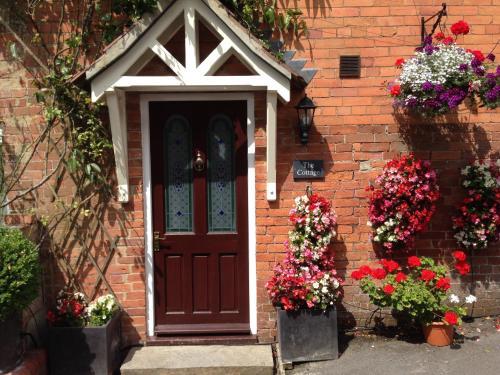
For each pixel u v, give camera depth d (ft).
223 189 15.96
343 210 15.74
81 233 15.56
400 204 15.08
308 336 14.44
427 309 14.38
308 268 14.67
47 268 15.56
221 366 14.30
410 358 14.26
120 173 15.06
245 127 15.66
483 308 16.30
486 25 15.46
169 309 16.15
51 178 15.42
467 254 16.10
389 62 15.40
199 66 13.60
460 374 13.41
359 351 14.83
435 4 15.30
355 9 15.28
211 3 13.16
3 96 15.23
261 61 13.52
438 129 15.66
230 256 16.08
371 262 15.94
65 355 14.02
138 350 15.38
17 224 15.37
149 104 15.52
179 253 16.02
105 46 14.84
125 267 15.67
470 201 15.35
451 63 13.25
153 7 13.20
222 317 16.17
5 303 11.98
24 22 15.02
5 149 15.31
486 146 15.75
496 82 13.07
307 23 15.29
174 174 15.89
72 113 14.94
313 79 15.42
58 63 14.88
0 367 12.74
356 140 15.58
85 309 14.69
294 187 15.61
